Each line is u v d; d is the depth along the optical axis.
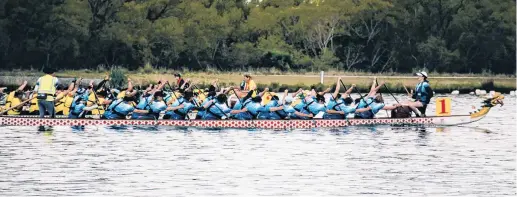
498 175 73.50
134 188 67.00
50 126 104.25
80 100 105.88
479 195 65.56
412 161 80.62
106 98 113.06
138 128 103.62
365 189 67.44
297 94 111.31
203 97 119.44
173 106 105.56
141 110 105.69
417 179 71.56
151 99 106.31
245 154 84.00
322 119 105.69
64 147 87.44
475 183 70.00
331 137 97.38
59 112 111.69
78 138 94.19
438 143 93.56
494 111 143.50
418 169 76.25
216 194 65.19
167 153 84.19
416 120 109.62
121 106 104.81
